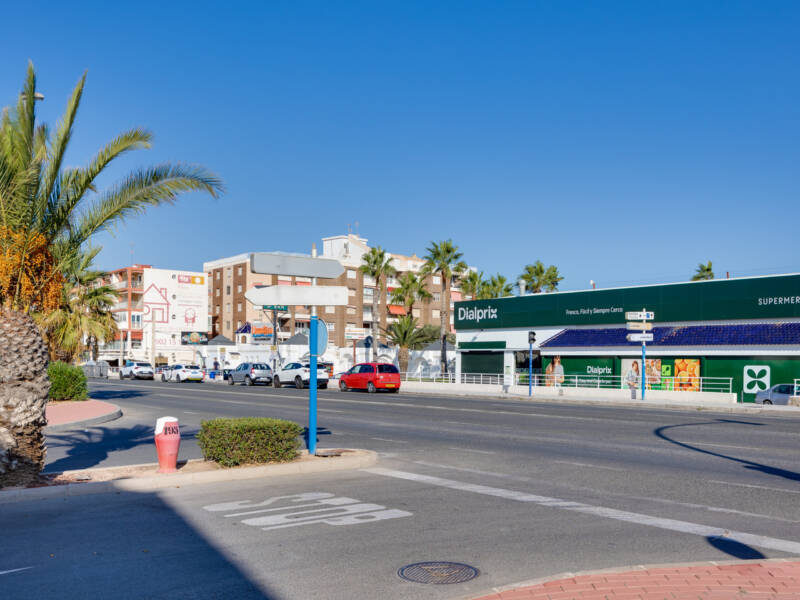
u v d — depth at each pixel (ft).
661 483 32.89
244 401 99.09
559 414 76.13
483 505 27.76
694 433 55.77
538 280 223.10
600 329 135.23
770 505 27.68
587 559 19.99
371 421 67.00
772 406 89.66
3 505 27.71
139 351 286.87
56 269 37.78
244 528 23.99
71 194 36.29
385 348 206.08
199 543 22.04
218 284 307.17
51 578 18.58
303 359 205.26
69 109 35.29
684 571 18.10
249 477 33.96
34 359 30.86
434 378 167.22
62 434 57.88
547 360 140.15
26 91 34.37
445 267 187.21
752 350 111.24
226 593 17.38
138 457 43.73
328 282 285.84
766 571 18.02
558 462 39.83
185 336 298.97
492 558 20.17
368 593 17.29
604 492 30.58
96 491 29.94
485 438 52.31
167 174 36.83
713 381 114.93
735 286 118.32
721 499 28.94
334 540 22.33
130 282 287.28
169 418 33.94
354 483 32.78
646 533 23.09
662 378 121.39
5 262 34.04
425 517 25.59
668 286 126.62
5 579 18.51
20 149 34.42
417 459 41.06
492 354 153.79
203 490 30.91
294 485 32.22
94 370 234.38
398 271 302.45
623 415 75.25
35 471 30.66
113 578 18.57
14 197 34.32
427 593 17.26
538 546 21.47
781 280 113.09
